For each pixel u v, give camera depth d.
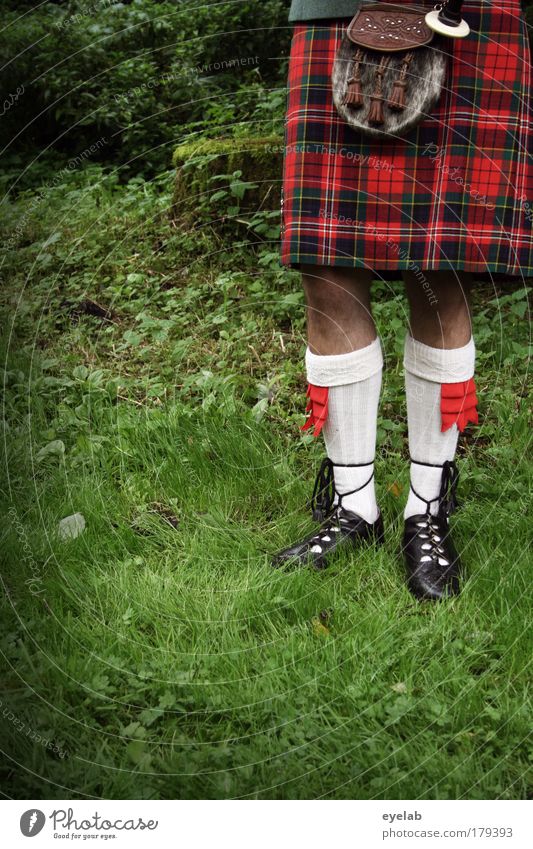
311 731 1.36
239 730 1.39
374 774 1.31
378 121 1.50
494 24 1.53
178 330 2.88
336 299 1.66
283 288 3.13
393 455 2.25
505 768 1.31
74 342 2.85
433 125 1.54
